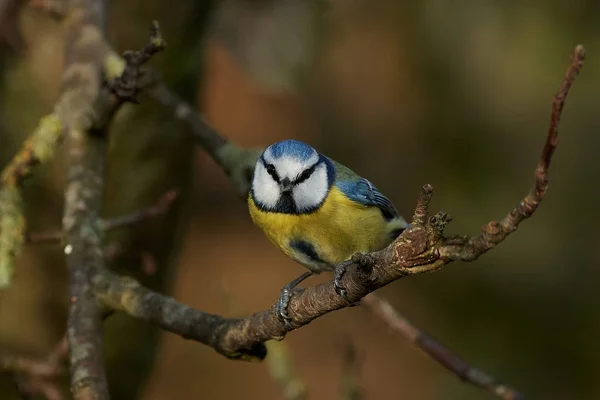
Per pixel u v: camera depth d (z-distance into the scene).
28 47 8.85
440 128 13.86
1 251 6.58
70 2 8.56
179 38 9.66
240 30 10.48
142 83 7.28
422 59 13.77
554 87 12.84
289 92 10.98
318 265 7.36
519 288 13.09
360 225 7.15
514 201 13.27
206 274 16.48
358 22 14.30
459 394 12.63
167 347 14.05
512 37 12.87
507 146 13.37
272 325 5.13
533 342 12.88
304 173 7.07
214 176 17.08
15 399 8.23
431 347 7.74
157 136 9.28
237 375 13.96
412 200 14.70
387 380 14.34
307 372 14.60
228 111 16.48
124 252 8.04
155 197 9.31
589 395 12.41
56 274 8.79
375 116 15.15
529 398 12.35
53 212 8.87
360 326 15.28
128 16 9.48
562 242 12.99
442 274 13.98
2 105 8.81
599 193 12.89
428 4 13.37
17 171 6.94
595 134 12.89
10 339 8.46
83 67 8.04
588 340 12.62
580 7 12.55
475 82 13.28
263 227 7.37
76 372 5.66
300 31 10.54
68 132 7.32
